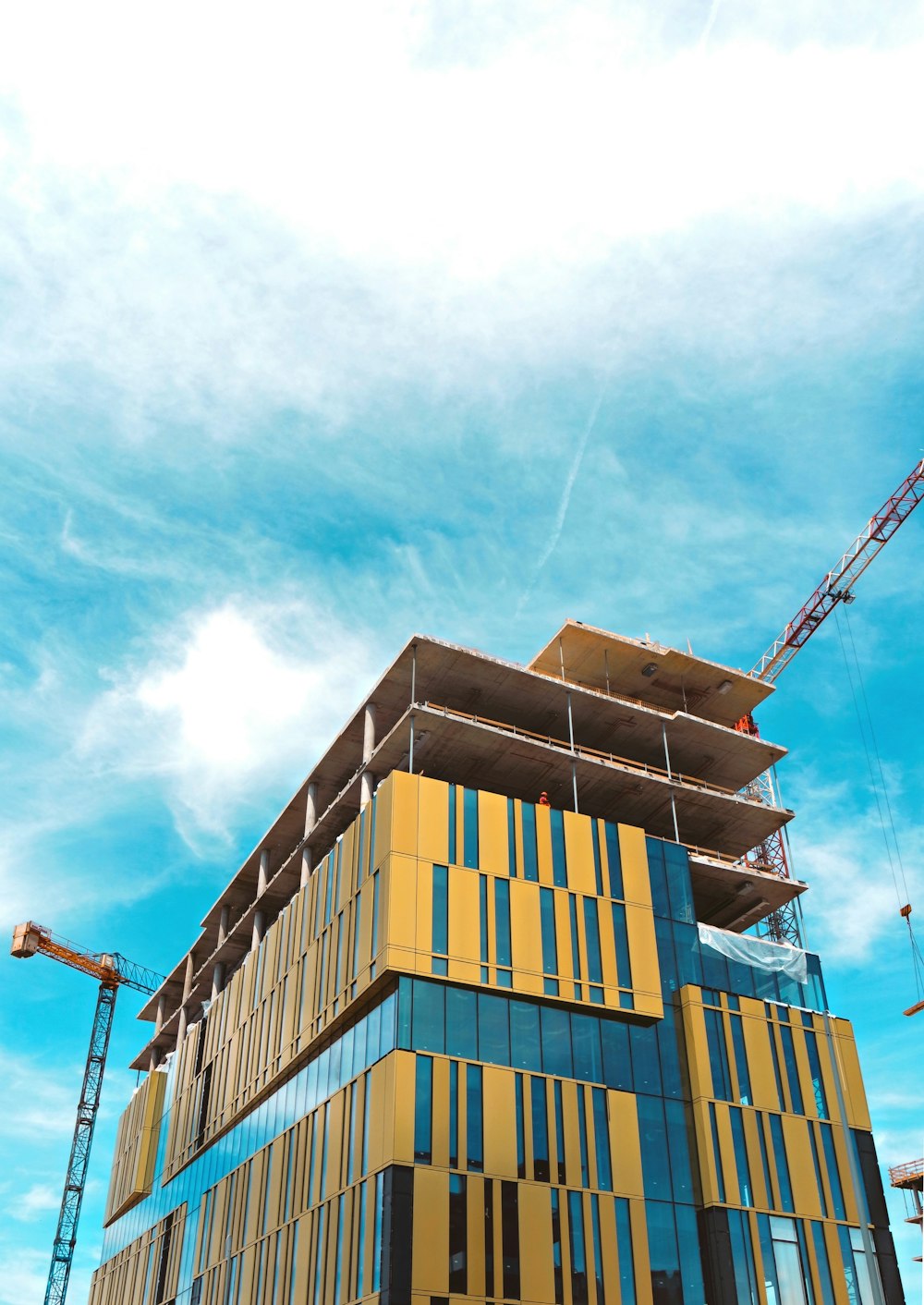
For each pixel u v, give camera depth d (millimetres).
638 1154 51188
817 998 61000
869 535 104812
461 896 54250
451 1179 46969
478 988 52312
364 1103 50844
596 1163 50156
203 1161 72750
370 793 63438
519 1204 47531
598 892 57688
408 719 60188
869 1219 54375
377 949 52844
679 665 70188
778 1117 55062
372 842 56938
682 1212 50781
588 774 64312
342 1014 54844
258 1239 58688
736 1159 52625
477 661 62375
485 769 64312
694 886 67000
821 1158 54875
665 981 57219
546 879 56781
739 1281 49375
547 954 54531
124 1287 83625
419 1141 47344
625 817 68250
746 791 73938
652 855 60938
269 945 70125
